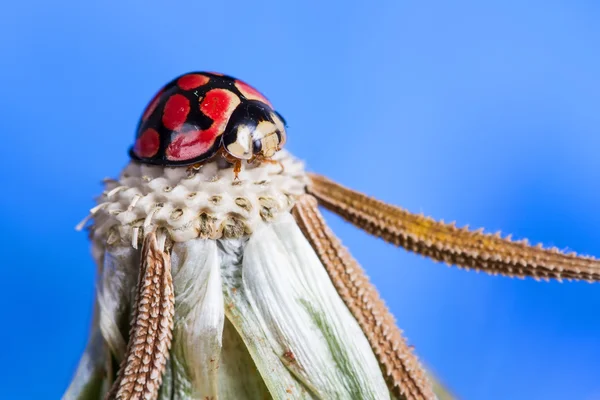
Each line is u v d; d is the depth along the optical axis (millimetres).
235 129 56
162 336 54
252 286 56
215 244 56
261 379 56
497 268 56
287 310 56
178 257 56
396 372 56
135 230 56
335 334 56
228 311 56
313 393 56
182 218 56
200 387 55
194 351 55
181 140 56
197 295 56
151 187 56
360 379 56
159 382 54
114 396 54
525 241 56
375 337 56
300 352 56
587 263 55
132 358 54
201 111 56
